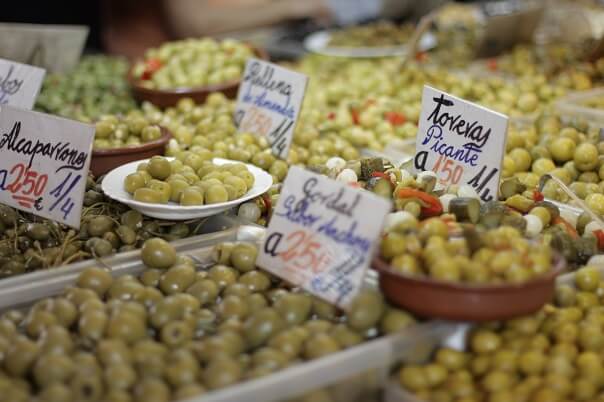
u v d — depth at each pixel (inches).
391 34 226.7
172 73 171.2
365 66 199.6
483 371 80.0
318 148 137.1
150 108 160.7
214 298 89.4
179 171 111.7
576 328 84.4
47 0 249.8
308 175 89.5
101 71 184.9
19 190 106.4
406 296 79.2
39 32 171.5
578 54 191.2
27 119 105.9
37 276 92.9
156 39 242.4
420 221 96.3
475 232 81.9
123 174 112.3
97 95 171.2
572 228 104.4
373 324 80.4
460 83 174.2
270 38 256.5
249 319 81.9
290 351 78.0
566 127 140.7
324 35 240.7
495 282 77.7
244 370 76.9
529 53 197.0
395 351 78.4
